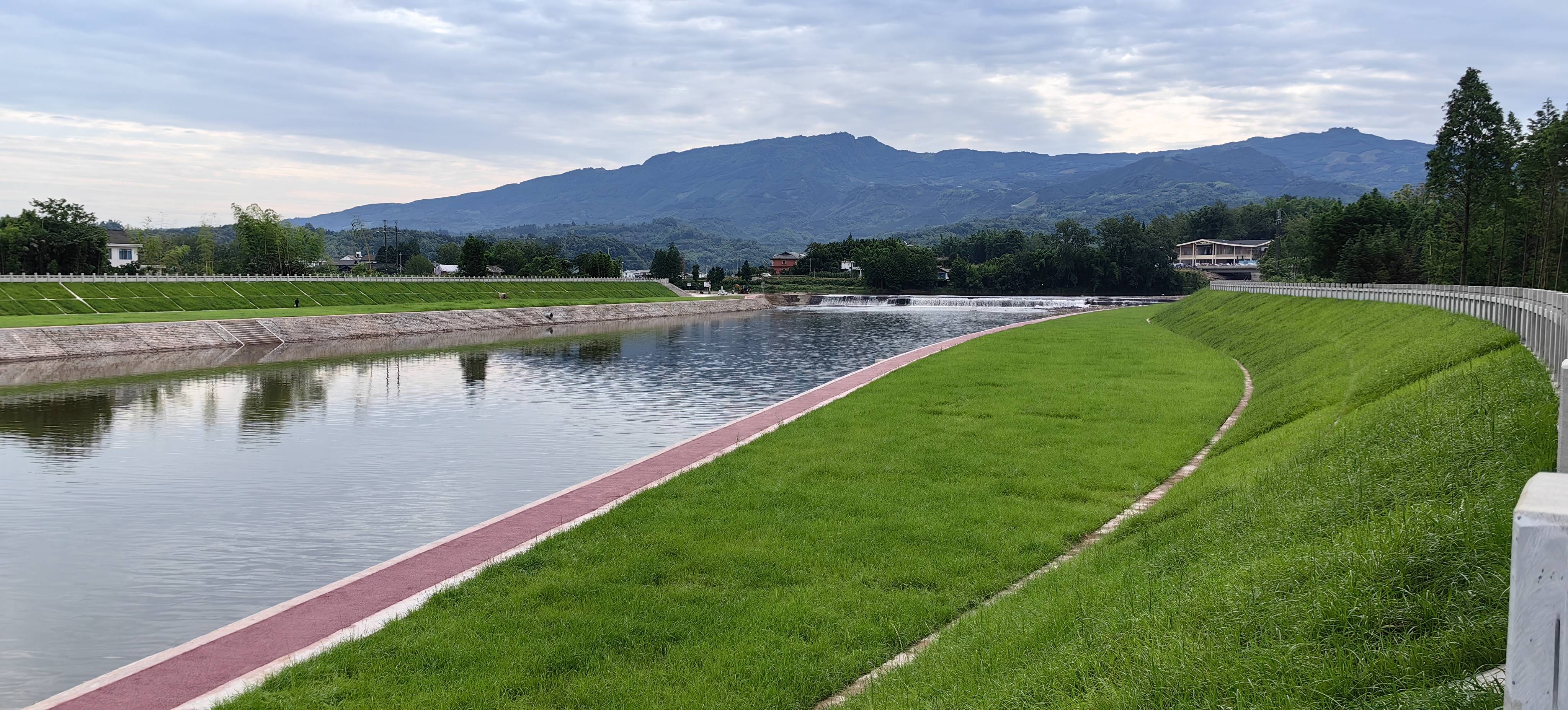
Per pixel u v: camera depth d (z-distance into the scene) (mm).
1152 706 8578
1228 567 12203
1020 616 12883
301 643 13711
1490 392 15945
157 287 97312
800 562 16703
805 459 25281
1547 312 19078
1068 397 36000
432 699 11461
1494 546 8891
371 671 12297
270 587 20547
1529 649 3271
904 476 23172
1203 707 8258
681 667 12453
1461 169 70938
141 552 22953
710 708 11258
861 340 92500
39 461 33781
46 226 120000
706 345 86000
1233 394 36719
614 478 24703
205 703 11516
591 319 126062
